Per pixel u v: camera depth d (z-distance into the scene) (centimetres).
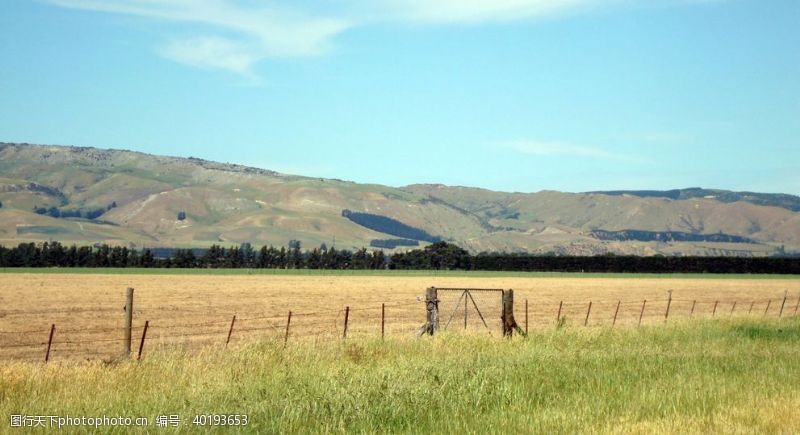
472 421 1227
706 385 1562
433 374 1543
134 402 1310
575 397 1426
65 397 1347
